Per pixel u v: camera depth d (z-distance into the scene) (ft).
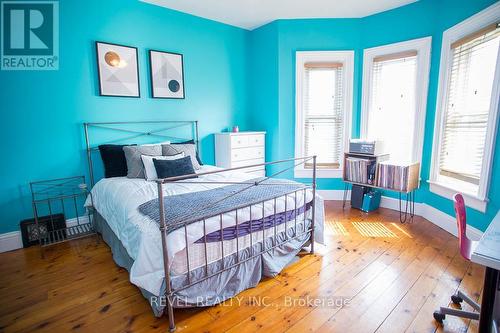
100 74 9.48
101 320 5.35
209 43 12.39
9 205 8.37
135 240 5.65
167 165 8.75
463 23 8.51
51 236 8.80
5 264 7.54
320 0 10.31
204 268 5.47
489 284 3.40
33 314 5.54
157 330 5.07
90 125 9.50
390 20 11.16
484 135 7.89
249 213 6.10
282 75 12.64
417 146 10.86
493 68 7.60
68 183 9.27
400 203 10.94
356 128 12.67
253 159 12.94
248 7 11.00
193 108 12.17
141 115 10.64
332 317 5.36
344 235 9.21
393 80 11.48
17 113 8.27
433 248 8.18
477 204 7.97
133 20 10.11
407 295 5.99
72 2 8.83
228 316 5.43
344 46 12.21
